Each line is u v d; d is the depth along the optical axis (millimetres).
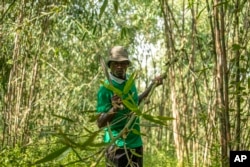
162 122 1470
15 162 5500
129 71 12820
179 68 5754
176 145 6074
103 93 3510
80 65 11875
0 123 10078
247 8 3664
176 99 6035
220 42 3217
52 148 6379
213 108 4078
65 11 7578
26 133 8086
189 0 3895
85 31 5523
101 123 3227
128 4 11219
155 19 11805
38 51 8273
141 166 3873
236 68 3426
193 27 4566
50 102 11750
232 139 3658
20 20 7418
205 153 5035
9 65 8594
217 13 3213
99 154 1338
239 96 3508
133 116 1564
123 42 11844
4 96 8719
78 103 12000
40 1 7840
